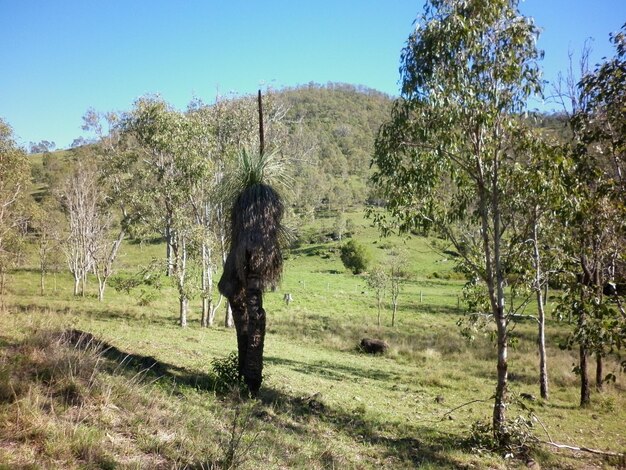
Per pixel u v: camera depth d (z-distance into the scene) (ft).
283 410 33.09
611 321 27.66
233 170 38.63
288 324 98.43
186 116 85.92
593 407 49.75
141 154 88.58
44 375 22.16
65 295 128.88
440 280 198.70
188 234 81.92
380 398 46.52
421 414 42.29
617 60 24.34
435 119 31.78
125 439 18.85
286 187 39.58
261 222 35.63
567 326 104.99
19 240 100.63
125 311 96.22
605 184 26.43
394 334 91.76
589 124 26.48
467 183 36.47
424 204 35.01
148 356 39.47
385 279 110.93
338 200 400.67
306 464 21.68
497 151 33.99
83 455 16.29
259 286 35.40
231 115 91.86
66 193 144.05
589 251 36.78
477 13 31.12
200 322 92.89
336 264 246.47
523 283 43.14
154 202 85.35
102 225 138.41
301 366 58.75
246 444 21.93
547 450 34.47
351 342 82.94
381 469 24.89
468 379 60.54
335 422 33.81
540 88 32.12
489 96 32.19
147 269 84.12
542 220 43.01
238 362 37.32
